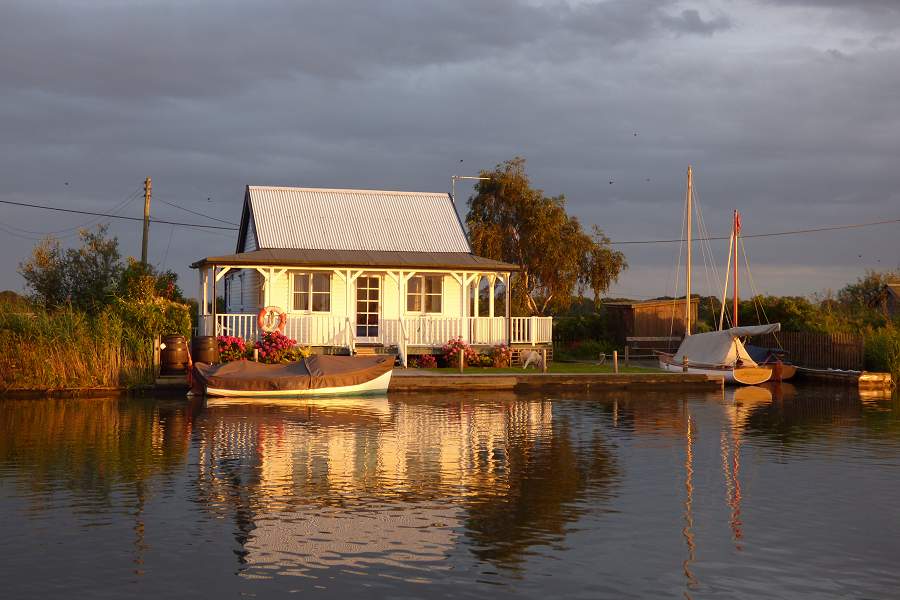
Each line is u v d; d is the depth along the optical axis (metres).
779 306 42.91
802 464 16.73
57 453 17.11
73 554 10.88
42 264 42.28
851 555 11.14
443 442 18.67
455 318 34.00
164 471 15.48
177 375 28.36
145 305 30.42
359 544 11.37
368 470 15.70
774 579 10.26
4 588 9.75
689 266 41.09
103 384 27.56
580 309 61.53
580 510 13.10
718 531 12.12
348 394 26.98
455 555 10.97
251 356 30.33
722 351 34.00
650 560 10.87
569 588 9.91
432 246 36.62
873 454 17.83
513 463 16.53
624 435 20.00
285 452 17.31
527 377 29.78
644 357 42.97
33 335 27.53
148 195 46.25
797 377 36.16
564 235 48.12
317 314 34.34
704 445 18.78
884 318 41.31
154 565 10.52
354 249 35.47
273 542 11.41
